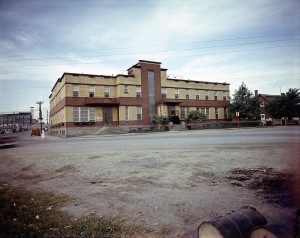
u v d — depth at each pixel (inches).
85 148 577.6
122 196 226.5
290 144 501.7
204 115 1585.9
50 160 420.8
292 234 118.1
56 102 1667.1
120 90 1405.0
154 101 1517.0
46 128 3090.6
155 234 152.6
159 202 206.4
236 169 308.0
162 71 1568.7
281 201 195.8
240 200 203.0
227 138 694.5
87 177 302.2
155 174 301.6
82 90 1328.7
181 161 368.8
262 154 398.3
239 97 1718.8
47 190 254.5
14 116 4151.1
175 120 1524.4
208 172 299.1
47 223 169.6
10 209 189.6
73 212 191.6
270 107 1804.9
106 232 155.3
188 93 1673.2
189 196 217.9
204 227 132.0
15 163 411.2
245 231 126.0
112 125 1389.0
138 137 906.7
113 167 347.9
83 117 1315.2
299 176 261.7
